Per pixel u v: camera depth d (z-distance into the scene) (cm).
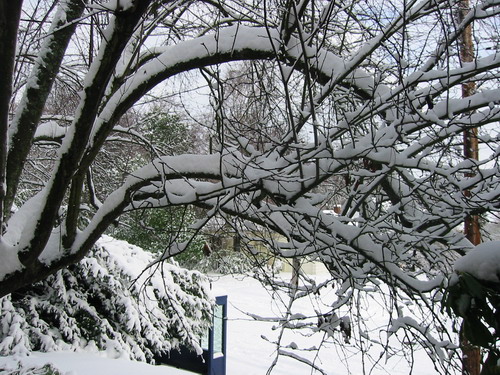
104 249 787
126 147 879
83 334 751
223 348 1032
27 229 355
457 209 409
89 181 553
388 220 452
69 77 659
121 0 288
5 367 561
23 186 959
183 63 400
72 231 389
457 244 438
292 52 416
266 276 422
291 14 401
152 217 1120
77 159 331
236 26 385
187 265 1559
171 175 407
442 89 404
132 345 768
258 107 488
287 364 1276
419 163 399
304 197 420
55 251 393
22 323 679
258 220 422
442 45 430
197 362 1002
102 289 781
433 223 436
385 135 396
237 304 2034
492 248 222
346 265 393
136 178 406
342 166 391
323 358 1327
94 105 316
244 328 1692
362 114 395
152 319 802
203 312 905
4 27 260
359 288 391
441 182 466
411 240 388
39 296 739
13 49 270
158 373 627
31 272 378
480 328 217
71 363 629
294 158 391
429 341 357
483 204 391
